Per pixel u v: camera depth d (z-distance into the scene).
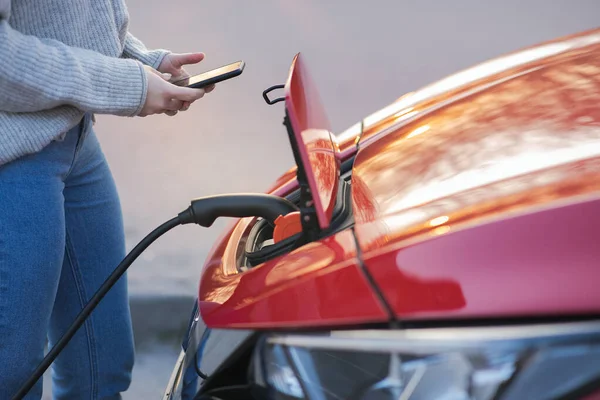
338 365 0.94
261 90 4.71
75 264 1.77
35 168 1.43
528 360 0.82
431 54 4.86
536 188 0.97
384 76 4.65
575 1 5.29
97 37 1.50
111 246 1.81
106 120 4.52
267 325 1.00
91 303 1.35
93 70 1.39
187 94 1.51
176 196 3.63
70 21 1.44
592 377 0.80
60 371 1.86
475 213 0.96
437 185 1.10
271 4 5.83
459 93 1.52
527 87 1.37
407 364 0.88
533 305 0.83
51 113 1.41
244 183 3.73
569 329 0.81
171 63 1.81
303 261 1.06
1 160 1.37
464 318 0.86
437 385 0.87
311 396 0.96
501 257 0.88
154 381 2.32
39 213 1.43
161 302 2.74
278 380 0.99
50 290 1.49
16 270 1.41
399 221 1.03
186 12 5.83
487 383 0.84
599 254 0.84
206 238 3.20
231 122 4.38
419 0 5.61
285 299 1.01
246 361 1.03
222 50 5.22
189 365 1.17
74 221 1.73
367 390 0.92
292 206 1.28
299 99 1.13
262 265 1.13
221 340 1.07
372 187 1.21
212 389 1.07
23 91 1.31
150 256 3.08
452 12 5.37
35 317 1.46
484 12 5.31
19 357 1.46
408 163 1.23
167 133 4.31
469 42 4.95
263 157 3.98
